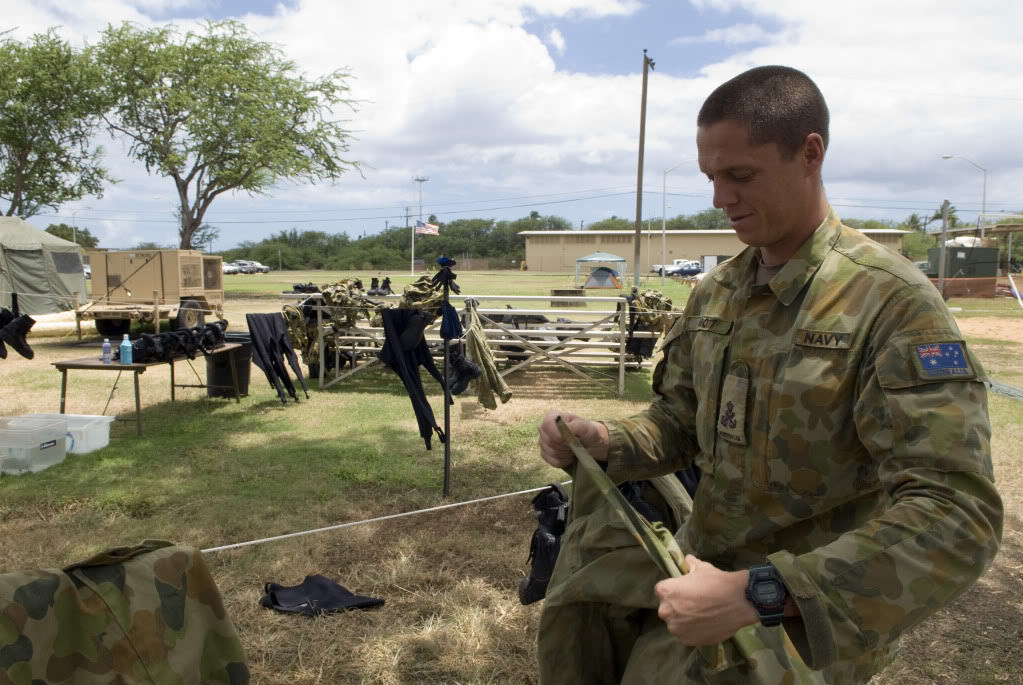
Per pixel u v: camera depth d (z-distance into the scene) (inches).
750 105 56.6
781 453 59.3
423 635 139.6
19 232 751.7
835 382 56.5
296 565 170.9
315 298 408.5
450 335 226.4
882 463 53.1
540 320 478.9
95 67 1179.9
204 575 79.3
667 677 63.2
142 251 706.2
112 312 642.2
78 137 1242.6
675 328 73.5
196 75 1245.1
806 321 58.4
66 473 246.1
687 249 3366.1
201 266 754.2
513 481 239.6
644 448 71.7
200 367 465.1
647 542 55.7
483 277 2608.3
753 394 61.4
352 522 196.7
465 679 125.8
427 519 204.1
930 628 144.2
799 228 60.3
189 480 239.6
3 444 246.7
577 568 73.8
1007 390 387.5
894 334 53.1
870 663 61.4
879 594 46.2
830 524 59.7
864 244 58.8
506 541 186.9
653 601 67.6
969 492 48.2
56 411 339.3
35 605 66.5
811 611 45.9
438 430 231.0
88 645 68.7
